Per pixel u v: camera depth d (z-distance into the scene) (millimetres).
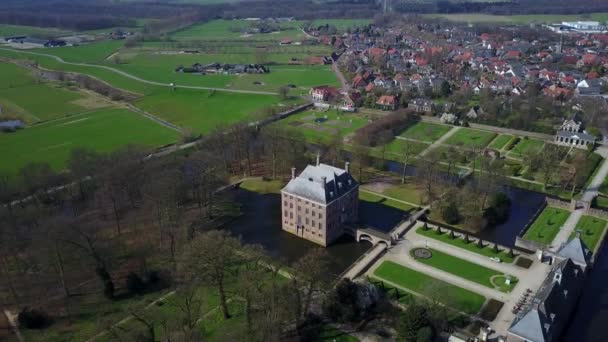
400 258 161500
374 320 132625
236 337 120125
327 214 166875
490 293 142250
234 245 143375
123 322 128625
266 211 197625
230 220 190750
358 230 174750
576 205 195750
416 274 152125
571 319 135125
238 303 136500
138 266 155625
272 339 118125
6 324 130500
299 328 128750
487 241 170875
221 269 130125
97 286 146125
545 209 196125
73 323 130000
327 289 143250
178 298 135875
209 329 126688
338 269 157875
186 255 132750
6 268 149625
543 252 159500
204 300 138750
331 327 130250
